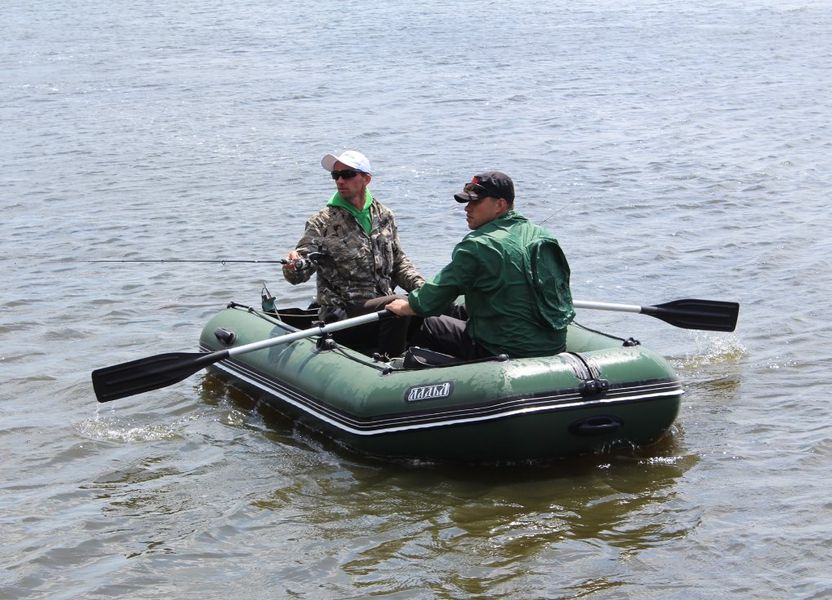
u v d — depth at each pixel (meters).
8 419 6.88
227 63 27.70
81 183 14.77
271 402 6.83
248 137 17.95
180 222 12.55
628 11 38.91
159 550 5.15
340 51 29.58
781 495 5.49
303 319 7.51
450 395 5.78
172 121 19.70
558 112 19.69
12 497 5.77
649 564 4.86
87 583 4.84
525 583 4.73
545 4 41.62
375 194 13.73
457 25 35.31
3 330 8.73
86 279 10.24
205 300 9.52
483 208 6.07
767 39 30.22
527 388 5.67
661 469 5.87
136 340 8.46
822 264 9.88
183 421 6.81
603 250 10.83
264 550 5.12
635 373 5.89
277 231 12.07
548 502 5.51
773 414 6.61
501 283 5.95
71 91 23.56
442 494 5.64
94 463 6.21
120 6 44.53
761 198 12.84
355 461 6.12
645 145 16.44
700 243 10.93
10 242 11.73
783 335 8.08
